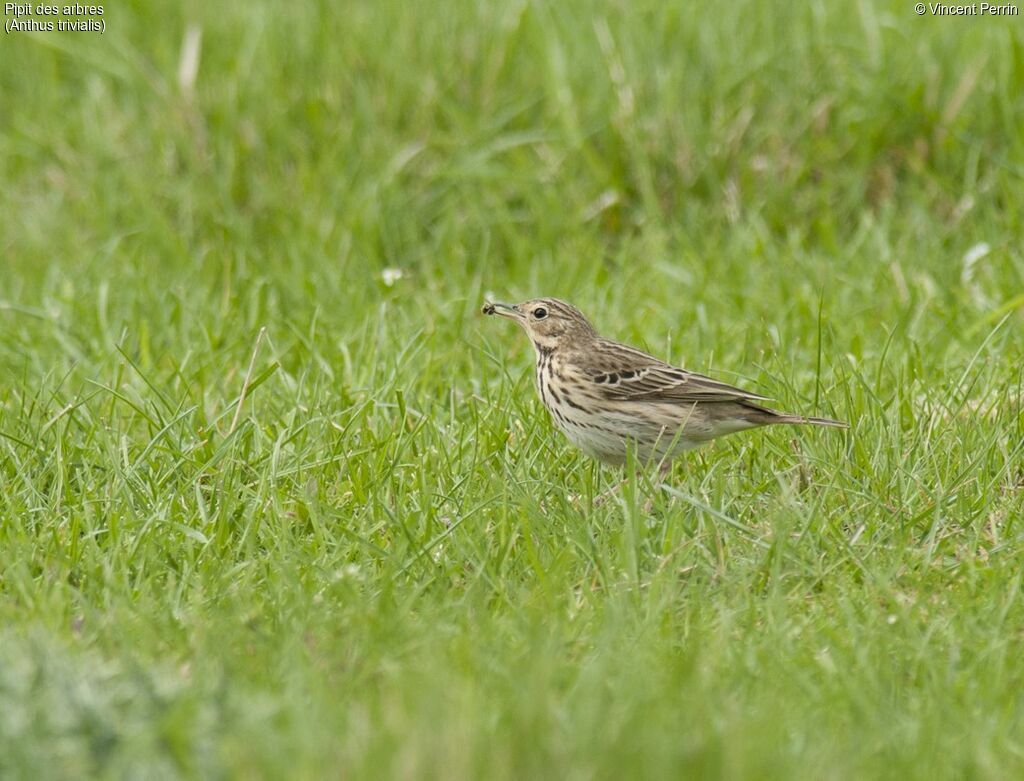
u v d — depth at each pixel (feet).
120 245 56.95
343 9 65.57
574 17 63.52
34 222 58.49
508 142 58.75
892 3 64.23
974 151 56.70
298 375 45.06
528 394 42.83
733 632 29.91
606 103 59.36
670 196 58.18
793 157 57.82
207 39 63.62
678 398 37.22
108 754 23.16
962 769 24.20
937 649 29.01
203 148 59.88
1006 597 30.81
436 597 31.01
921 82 58.29
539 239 56.13
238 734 23.41
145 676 25.67
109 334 46.70
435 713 23.16
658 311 49.24
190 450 37.27
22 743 23.09
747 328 46.93
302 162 58.23
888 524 34.22
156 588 31.81
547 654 26.94
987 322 47.03
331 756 22.53
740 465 38.17
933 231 54.90
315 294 51.26
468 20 63.10
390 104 60.08
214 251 55.16
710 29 61.41
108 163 60.23
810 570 32.22
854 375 41.22
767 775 22.66
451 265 55.47
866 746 24.63
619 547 32.60
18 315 51.34
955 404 39.96
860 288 50.39
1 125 63.77
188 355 44.32
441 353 45.50
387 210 56.75
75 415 39.88
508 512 34.06
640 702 24.53
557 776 21.91
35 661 25.59
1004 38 60.18
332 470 37.32
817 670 28.22
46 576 31.53
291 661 27.40
